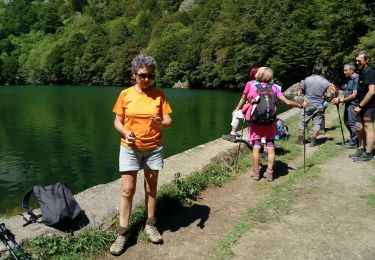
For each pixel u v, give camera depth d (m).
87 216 4.39
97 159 16.42
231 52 58.16
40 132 23.38
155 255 3.84
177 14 98.06
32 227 4.08
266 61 54.84
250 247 3.94
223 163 6.71
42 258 3.71
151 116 3.72
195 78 66.62
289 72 49.22
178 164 6.40
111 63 87.69
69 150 18.17
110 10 136.50
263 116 5.65
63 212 4.05
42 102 44.31
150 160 3.86
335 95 8.40
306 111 8.23
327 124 11.27
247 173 6.38
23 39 123.00
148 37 95.50
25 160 16.42
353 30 36.78
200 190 5.54
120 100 3.80
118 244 3.87
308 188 5.53
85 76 92.06
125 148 3.80
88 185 12.98
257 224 4.44
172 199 5.00
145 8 126.06
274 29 53.22
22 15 137.88
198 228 4.39
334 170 6.36
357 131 7.05
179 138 19.42
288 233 4.22
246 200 5.22
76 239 4.02
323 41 39.59
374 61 29.81
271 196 5.26
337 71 39.47
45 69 98.31
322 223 4.45
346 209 4.81
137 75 3.67
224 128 22.23
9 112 34.06
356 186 5.59
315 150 7.95
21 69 103.44
